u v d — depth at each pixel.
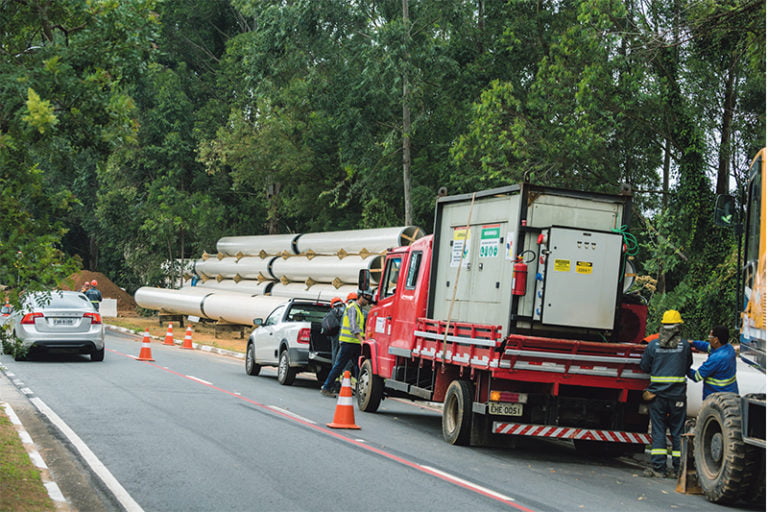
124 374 21.19
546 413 12.77
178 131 49.50
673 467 12.46
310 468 10.76
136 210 50.34
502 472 11.41
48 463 10.61
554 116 30.27
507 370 12.33
